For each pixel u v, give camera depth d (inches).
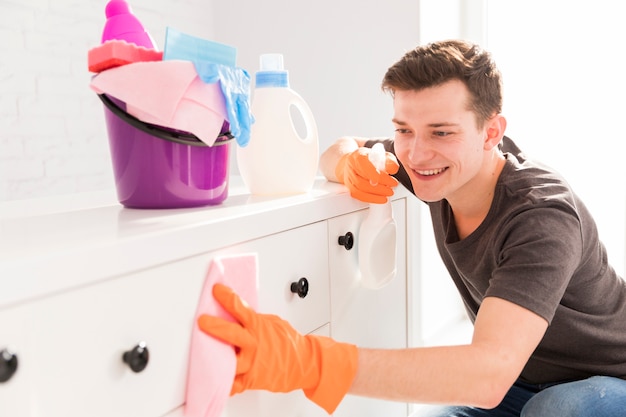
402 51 79.0
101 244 25.8
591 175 90.7
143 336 27.9
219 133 37.4
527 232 38.5
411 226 56.9
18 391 23.0
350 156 47.0
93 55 34.2
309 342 33.4
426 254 94.7
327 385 32.7
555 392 44.2
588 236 45.0
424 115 41.0
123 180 37.8
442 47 42.4
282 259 37.7
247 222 34.0
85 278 24.9
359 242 46.9
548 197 40.5
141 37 36.8
